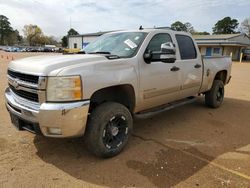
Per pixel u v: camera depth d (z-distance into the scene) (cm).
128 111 390
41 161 360
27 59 380
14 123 376
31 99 341
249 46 4503
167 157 380
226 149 413
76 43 5672
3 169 336
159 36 468
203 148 415
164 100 486
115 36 487
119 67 378
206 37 4556
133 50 421
